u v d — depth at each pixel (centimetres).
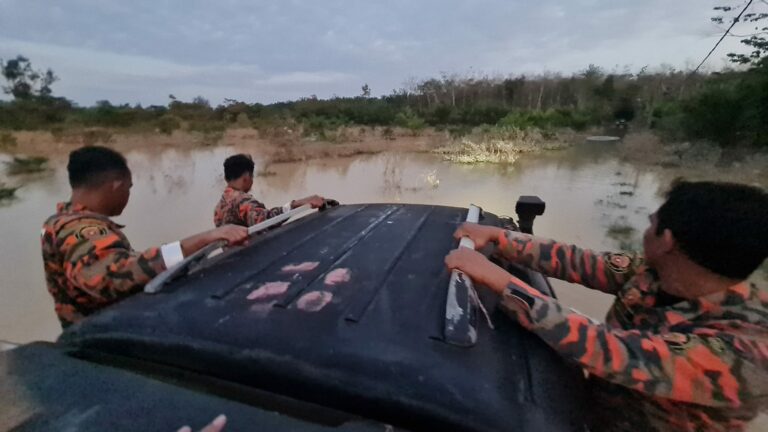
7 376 79
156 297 105
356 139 1903
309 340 85
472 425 70
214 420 67
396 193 743
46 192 788
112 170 149
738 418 83
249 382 85
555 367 89
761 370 74
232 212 286
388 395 75
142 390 75
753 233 76
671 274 89
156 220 570
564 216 564
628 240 457
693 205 83
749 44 1019
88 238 132
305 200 225
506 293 92
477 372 77
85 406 71
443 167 1077
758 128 1009
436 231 159
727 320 83
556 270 130
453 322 86
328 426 73
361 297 102
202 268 124
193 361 89
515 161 1183
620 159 1202
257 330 89
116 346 94
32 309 319
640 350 79
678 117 1299
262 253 136
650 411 90
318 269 120
